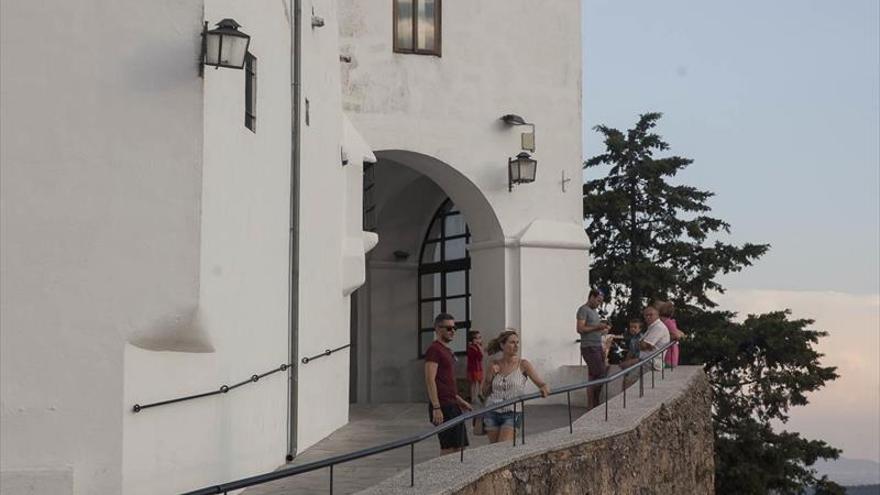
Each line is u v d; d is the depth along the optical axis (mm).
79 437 8938
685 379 17234
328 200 16500
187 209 9273
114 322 9070
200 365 10242
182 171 9273
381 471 12773
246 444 11727
